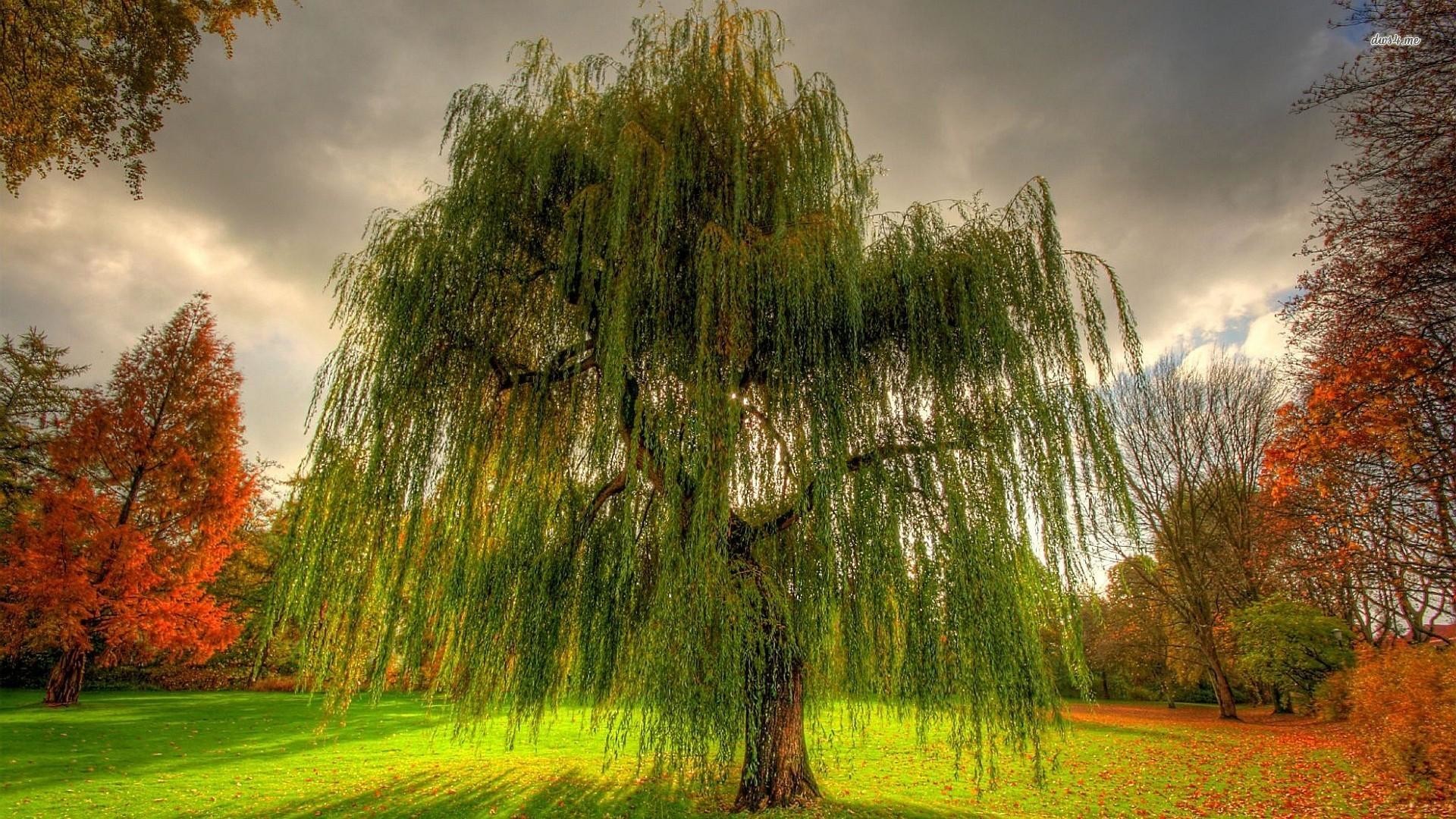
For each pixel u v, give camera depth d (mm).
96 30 7832
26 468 21328
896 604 6984
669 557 6695
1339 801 9664
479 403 7617
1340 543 14203
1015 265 7609
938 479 7125
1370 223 9875
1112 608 28250
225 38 8375
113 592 16766
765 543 7574
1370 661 12500
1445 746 9586
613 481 7316
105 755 11617
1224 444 24984
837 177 8531
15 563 16047
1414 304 10250
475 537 7480
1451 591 12891
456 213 7816
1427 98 8617
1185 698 32250
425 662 7637
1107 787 10930
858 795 9547
